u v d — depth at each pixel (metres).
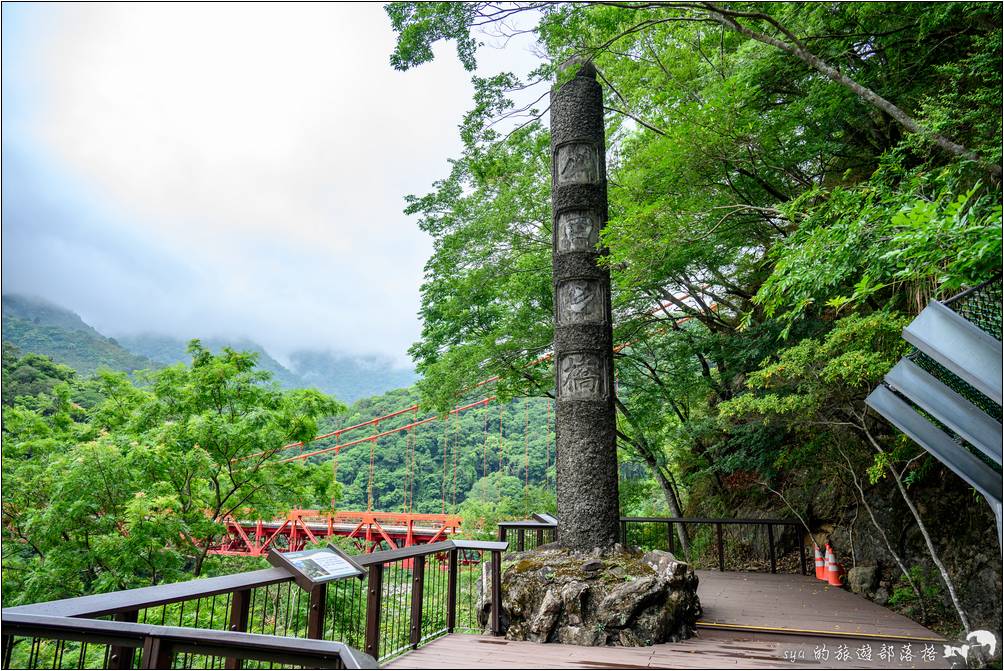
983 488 4.64
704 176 7.66
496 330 11.57
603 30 6.43
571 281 7.80
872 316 5.82
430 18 5.51
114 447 10.12
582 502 7.07
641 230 7.14
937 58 7.03
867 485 9.30
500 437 69.62
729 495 12.90
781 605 7.23
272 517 11.88
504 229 11.20
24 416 11.93
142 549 9.23
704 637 5.82
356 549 19.09
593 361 7.52
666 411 14.04
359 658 2.03
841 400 7.26
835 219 5.53
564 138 8.20
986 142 5.38
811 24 6.50
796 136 7.69
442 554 6.89
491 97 6.63
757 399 7.33
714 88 7.29
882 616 6.62
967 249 3.29
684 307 12.00
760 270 10.52
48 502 10.26
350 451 74.75
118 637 2.41
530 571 6.16
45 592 9.21
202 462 10.33
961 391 4.67
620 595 5.61
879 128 8.09
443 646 5.34
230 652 2.21
